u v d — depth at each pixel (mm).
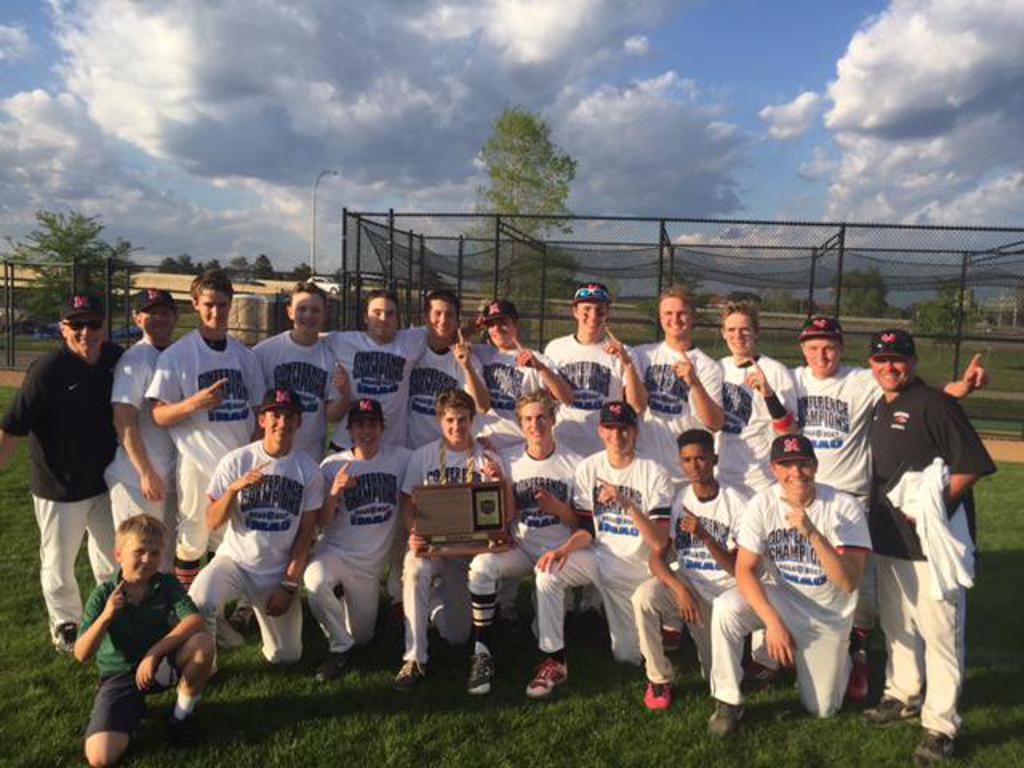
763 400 4188
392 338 4719
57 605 3877
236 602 4754
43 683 3535
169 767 2938
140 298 4141
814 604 3385
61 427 3824
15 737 3084
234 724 3271
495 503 3871
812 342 4020
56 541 3871
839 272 11148
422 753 3062
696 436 3732
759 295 16094
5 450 3783
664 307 4492
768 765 3021
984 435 12078
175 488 4211
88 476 3910
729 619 3314
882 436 3422
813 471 3311
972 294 16828
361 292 12094
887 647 3850
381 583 5098
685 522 3539
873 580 3715
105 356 4098
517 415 4559
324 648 4094
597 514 3992
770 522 3461
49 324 25422
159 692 3275
